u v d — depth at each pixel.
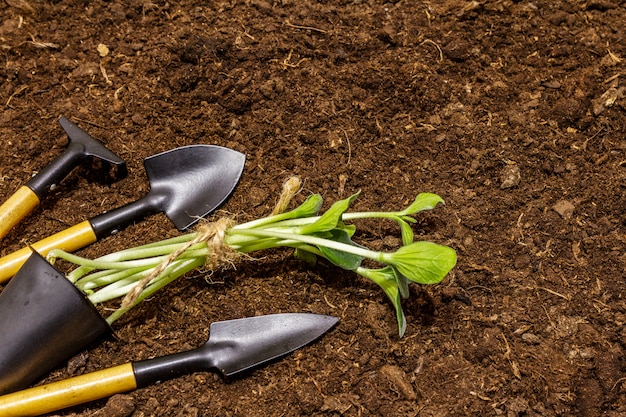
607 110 0.76
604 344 0.65
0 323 0.61
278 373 0.64
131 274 0.65
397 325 0.66
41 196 0.69
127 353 0.65
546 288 0.67
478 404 0.62
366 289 0.67
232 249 0.65
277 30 0.80
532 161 0.74
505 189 0.73
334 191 0.72
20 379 0.62
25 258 0.66
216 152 0.71
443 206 0.71
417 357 0.64
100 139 0.74
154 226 0.70
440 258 0.60
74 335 0.62
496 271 0.68
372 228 0.70
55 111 0.76
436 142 0.75
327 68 0.79
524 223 0.71
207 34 0.79
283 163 0.74
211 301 0.67
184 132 0.75
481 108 0.77
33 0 0.81
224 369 0.63
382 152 0.74
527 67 0.79
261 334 0.64
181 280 0.68
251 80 0.77
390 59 0.79
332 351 0.64
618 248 0.69
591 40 0.81
